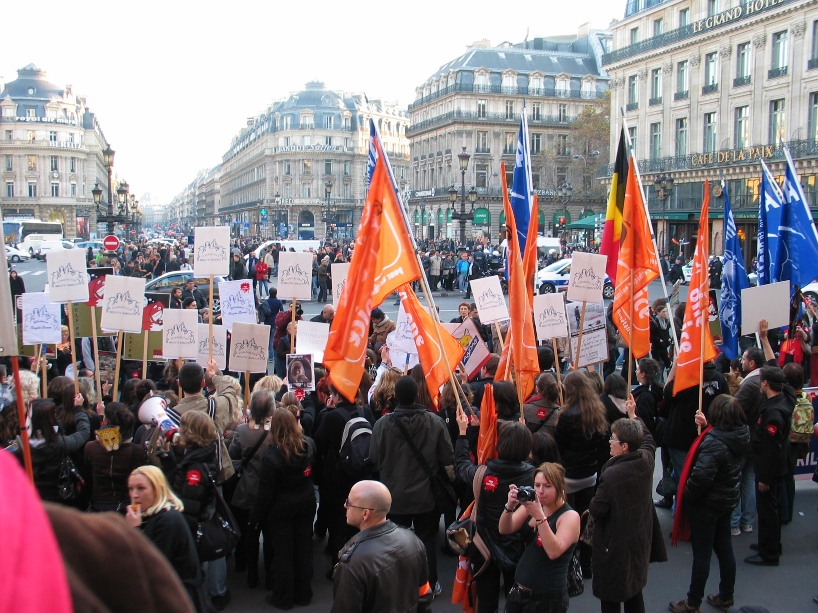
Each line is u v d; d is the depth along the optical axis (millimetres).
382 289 6883
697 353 7801
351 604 4406
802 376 8031
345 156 133250
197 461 5844
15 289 21750
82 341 12734
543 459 6289
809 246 10273
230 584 7133
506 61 86688
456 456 6566
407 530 4715
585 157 74000
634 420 5641
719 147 47406
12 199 116938
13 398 8406
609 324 14141
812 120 40688
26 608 1003
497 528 5551
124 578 1397
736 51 46000
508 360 7816
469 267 36000
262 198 143875
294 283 10266
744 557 7605
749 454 7848
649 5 54281
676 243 40000
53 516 1360
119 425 6082
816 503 9211
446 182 88000
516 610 5000
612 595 5445
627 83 56625
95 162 128625
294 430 6293
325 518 7613
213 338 9945
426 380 7457
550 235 81812
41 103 118688
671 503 9031
